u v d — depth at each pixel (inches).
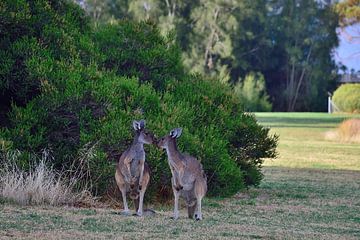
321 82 5482.3
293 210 1000.2
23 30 1080.8
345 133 2576.3
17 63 1041.5
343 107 4977.9
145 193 979.3
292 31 5438.0
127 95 1055.0
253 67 5452.8
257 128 1219.9
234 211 962.1
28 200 885.2
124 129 971.3
